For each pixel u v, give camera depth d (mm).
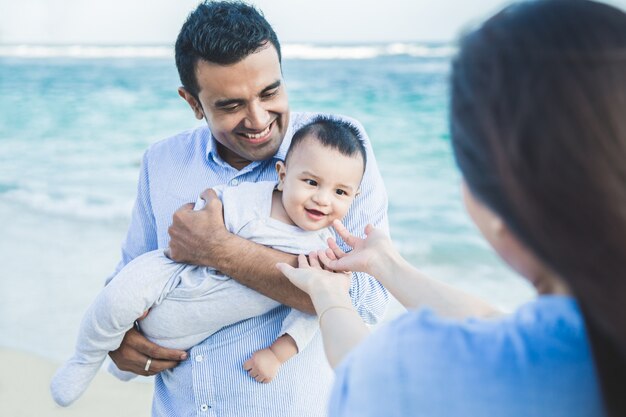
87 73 22219
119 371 2615
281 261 2203
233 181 2496
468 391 1070
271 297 2209
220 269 2234
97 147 13203
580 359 1050
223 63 2207
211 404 2297
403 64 20984
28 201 9828
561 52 995
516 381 1060
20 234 8281
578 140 946
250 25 2221
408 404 1087
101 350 2352
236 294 2248
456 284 7027
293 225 2357
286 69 20094
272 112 2332
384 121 13867
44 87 19719
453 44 1146
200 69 2256
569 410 1053
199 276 2287
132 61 26641
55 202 9758
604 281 951
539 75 995
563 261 978
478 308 1562
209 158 2535
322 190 2273
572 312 1067
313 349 2330
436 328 1109
